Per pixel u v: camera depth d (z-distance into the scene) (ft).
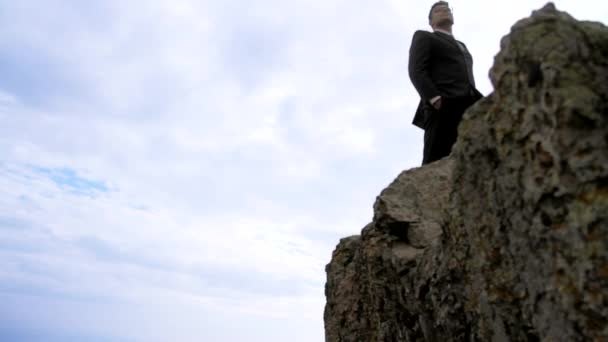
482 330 8.91
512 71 7.54
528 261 7.32
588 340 6.23
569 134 6.50
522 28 7.55
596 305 6.08
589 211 6.20
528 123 7.12
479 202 8.60
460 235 9.25
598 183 6.25
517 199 7.43
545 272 6.90
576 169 6.39
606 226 6.05
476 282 8.93
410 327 12.29
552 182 6.65
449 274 9.81
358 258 16.58
